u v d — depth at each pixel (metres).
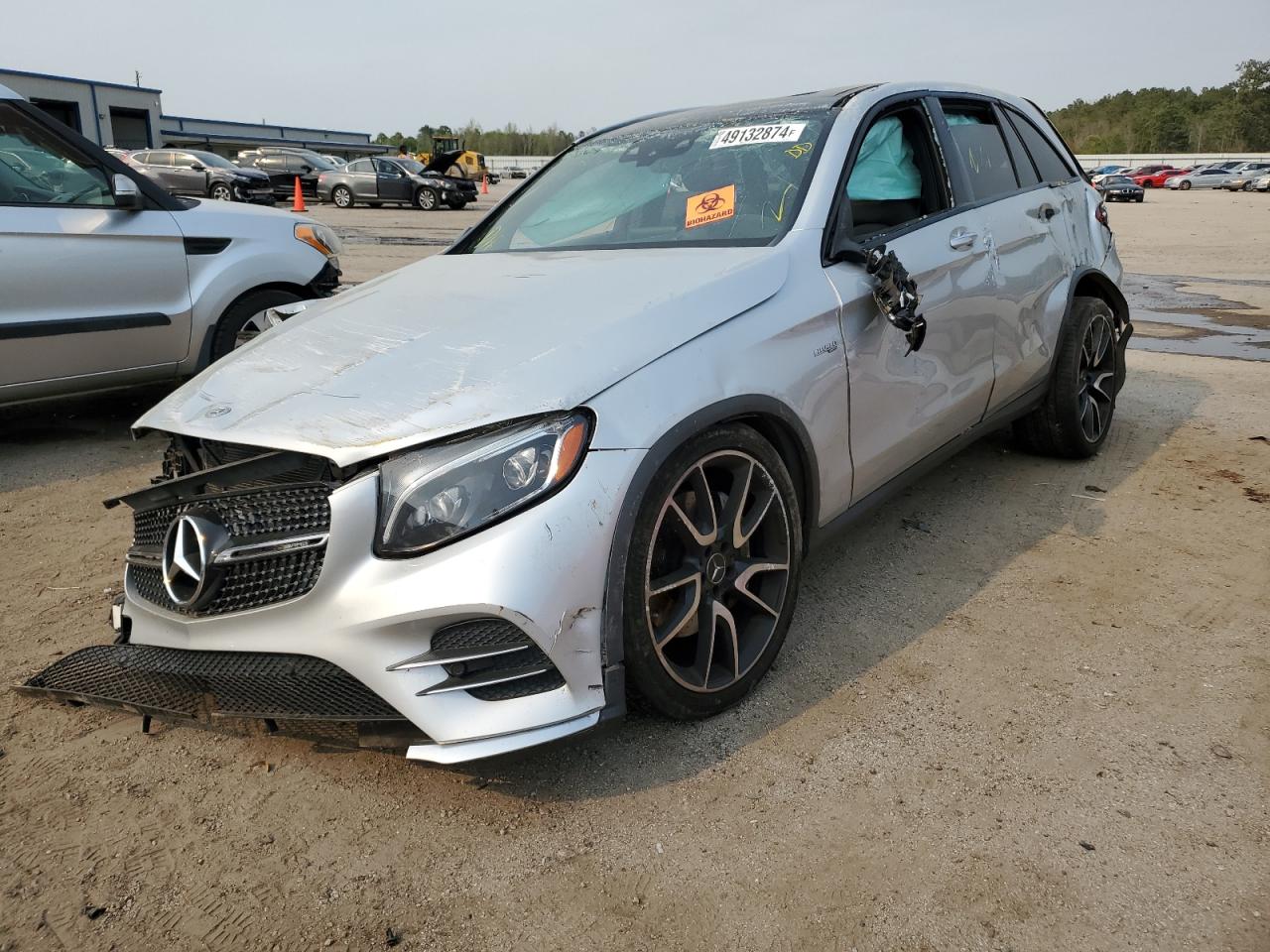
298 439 2.01
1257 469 4.18
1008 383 3.65
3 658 2.79
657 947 1.72
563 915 1.81
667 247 2.86
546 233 3.28
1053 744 2.27
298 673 2.04
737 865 1.92
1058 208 4.09
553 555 1.91
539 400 1.99
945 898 1.81
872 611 2.96
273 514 2.06
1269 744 2.25
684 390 2.15
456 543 1.90
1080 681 2.54
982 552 3.38
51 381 4.57
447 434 1.94
